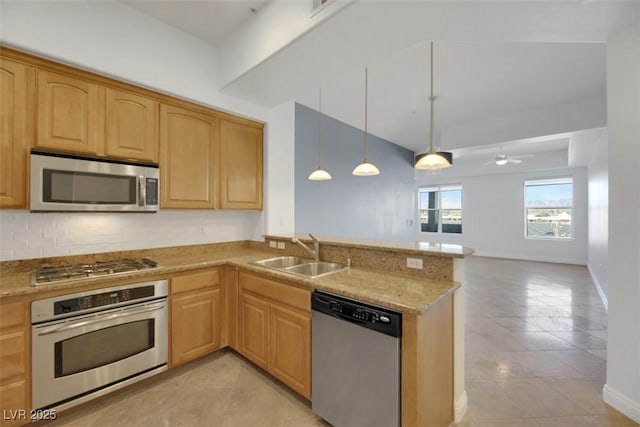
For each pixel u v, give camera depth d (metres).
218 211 3.02
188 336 2.23
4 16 1.62
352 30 1.71
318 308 1.69
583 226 6.79
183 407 1.85
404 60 2.86
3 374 1.51
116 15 2.03
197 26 2.31
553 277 5.52
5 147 1.66
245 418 1.76
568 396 1.96
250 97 2.71
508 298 4.19
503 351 2.59
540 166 7.02
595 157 5.07
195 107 2.50
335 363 1.62
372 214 5.58
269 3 2.02
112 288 1.86
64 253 2.12
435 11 1.54
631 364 1.73
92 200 1.92
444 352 1.62
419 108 4.17
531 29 1.73
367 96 3.71
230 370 2.28
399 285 1.68
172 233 2.69
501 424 1.70
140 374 1.98
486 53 2.75
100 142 1.99
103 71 1.96
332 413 1.64
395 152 6.36
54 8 1.78
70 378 1.70
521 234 7.62
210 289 2.38
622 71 1.74
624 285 1.76
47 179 1.75
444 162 2.38
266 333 2.10
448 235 8.90
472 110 4.25
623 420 1.72
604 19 1.64
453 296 1.74
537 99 3.84
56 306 1.65
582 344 2.72
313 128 4.20
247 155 2.91
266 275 2.08
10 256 1.91
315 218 4.26
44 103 1.78
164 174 2.31
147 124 2.22
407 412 1.36
